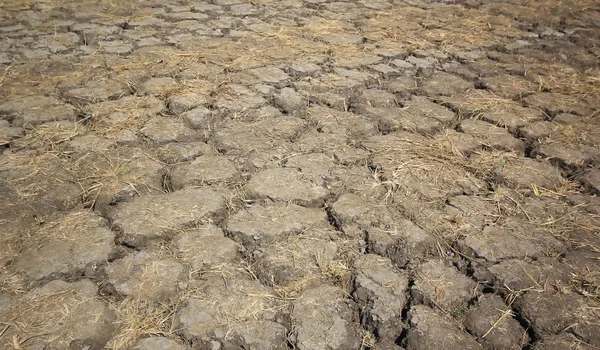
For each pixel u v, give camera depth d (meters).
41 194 2.97
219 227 2.83
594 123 4.09
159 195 3.03
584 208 3.17
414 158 3.49
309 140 3.62
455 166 3.45
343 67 4.71
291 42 5.18
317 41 5.27
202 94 4.08
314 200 3.05
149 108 3.88
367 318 2.39
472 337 2.34
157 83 4.24
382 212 2.99
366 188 3.17
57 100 3.92
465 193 3.22
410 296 2.51
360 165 3.40
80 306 2.34
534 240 2.88
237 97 4.08
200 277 2.52
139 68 4.46
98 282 2.48
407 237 2.82
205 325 2.29
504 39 5.65
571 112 4.25
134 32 5.19
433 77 4.67
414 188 3.20
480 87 4.59
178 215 2.87
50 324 2.25
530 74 4.85
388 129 3.85
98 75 4.31
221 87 4.20
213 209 2.93
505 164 3.52
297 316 2.36
